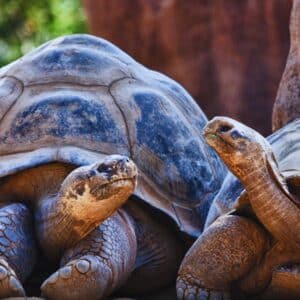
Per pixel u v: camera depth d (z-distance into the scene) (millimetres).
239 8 45438
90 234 16844
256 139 16047
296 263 16859
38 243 17406
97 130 18500
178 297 17266
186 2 46344
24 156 18047
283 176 16516
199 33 46250
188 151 19422
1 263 16219
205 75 46188
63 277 16125
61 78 19125
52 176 17875
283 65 44969
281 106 20266
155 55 47469
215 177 19984
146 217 18281
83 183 16078
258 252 17172
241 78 45469
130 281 18297
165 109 19422
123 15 47562
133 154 18609
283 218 16391
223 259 17172
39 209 17500
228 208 17938
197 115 20547
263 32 45062
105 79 19281
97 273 16312
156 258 18406
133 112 19016
